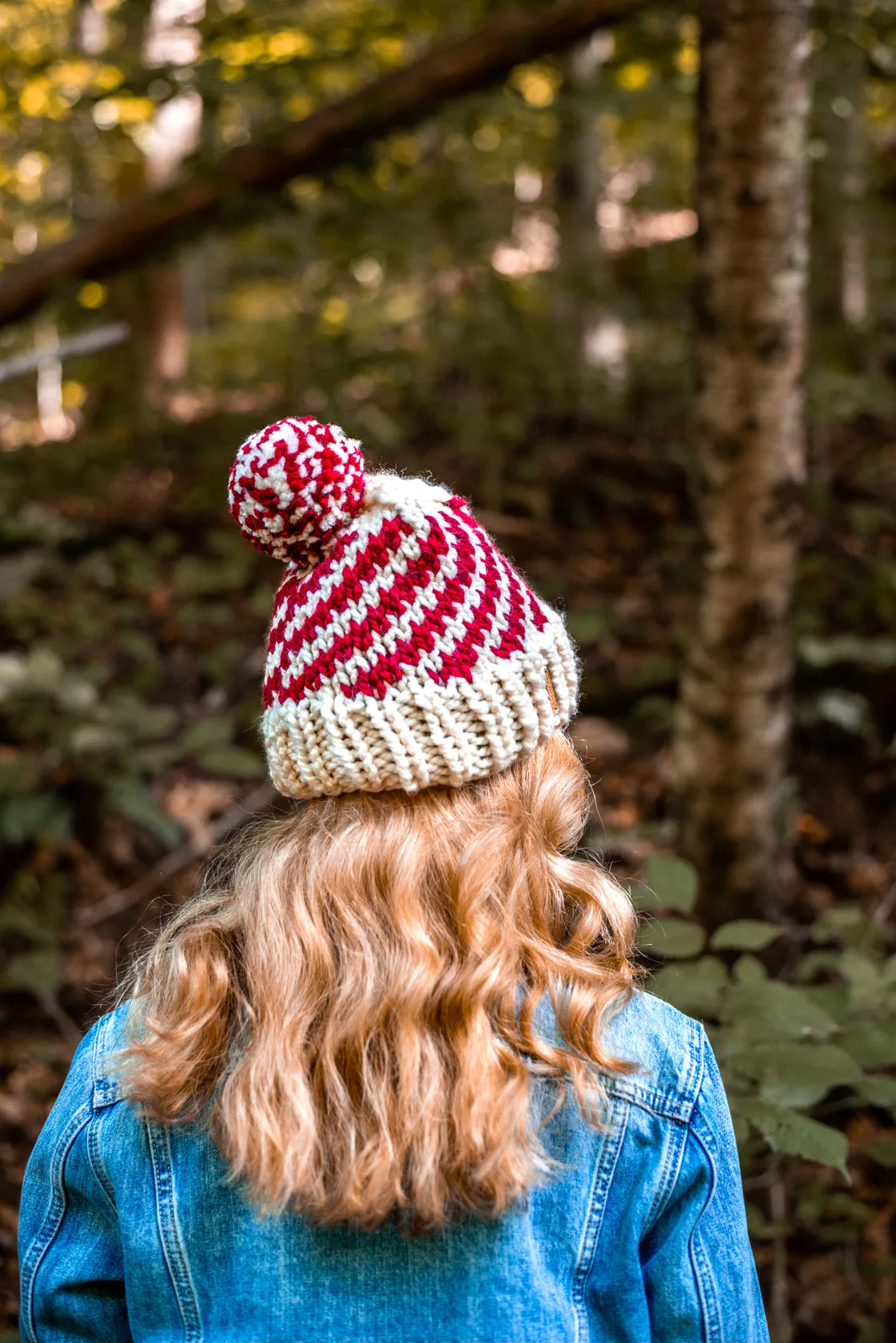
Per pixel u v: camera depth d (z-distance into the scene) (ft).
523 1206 3.10
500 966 3.16
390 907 3.18
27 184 21.72
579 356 20.83
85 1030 9.29
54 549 15.65
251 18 11.98
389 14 13.46
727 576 8.10
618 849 10.06
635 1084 3.28
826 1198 6.82
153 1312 3.16
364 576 3.21
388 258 16.22
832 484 16.46
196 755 11.78
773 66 7.27
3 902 10.15
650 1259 3.29
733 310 7.69
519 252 21.70
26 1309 3.41
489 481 16.39
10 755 11.19
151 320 21.18
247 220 14.66
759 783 8.34
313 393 19.29
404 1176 3.06
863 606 13.01
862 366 16.71
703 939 5.86
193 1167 3.22
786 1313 6.53
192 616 13.98
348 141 13.97
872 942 7.26
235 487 3.28
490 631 3.19
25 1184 3.54
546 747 3.57
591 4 12.72
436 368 19.10
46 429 25.25
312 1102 3.07
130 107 15.25
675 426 18.85
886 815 10.96
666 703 12.09
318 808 3.42
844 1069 5.16
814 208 16.16
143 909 10.36
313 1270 3.06
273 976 3.20
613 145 24.64
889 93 15.93
